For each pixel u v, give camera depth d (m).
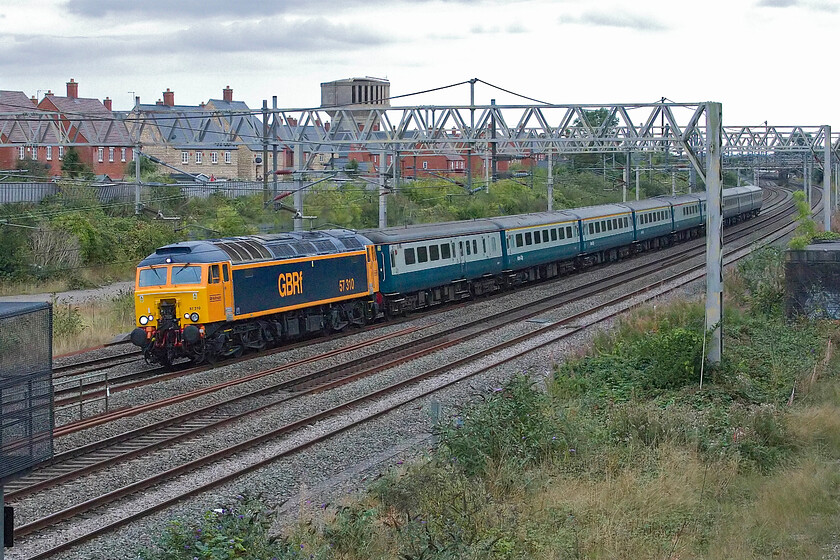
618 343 26.89
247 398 22.78
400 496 14.84
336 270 32.41
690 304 32.41
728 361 23.23
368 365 27.02
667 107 26.78
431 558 11.57
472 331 32.75
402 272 36.12
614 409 19.22
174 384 24.06
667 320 29.11
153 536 13.72
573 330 31.28
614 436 17.92
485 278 42.84
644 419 18.20
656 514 14.05
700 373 22.64
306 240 31.67
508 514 13.83
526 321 34.38
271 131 36.28
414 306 37.97
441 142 32.19
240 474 16.70
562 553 12.49
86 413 21.25
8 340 9.77
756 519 13.86
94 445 18.52
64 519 14.58
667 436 17.47
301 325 31.38
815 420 18.72
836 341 26.59
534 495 14.96
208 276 26.56
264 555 11.75
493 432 16.75
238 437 19.22
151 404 21.91
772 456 17.02
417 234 37.72
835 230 63.25
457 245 39.78
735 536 13.12
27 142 34.69
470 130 32.03
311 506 15.11
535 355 27.59
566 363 25.00
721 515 14.12
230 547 11.88
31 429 10.16
